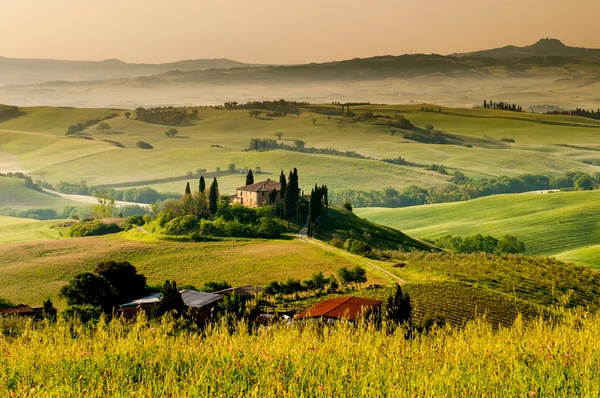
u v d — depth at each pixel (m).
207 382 28.59
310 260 195.25
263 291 146.62
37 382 29.94
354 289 151.75
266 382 28.52
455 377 28.67
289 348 34.53
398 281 158.25
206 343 36.66
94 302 129.25
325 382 28.55
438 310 109.44
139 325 39.69
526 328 39.22
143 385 29.41
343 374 29.03
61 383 29.50
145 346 35.69
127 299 140.50
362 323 39.97
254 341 38.31
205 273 185.75
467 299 122.50
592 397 26.06
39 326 43.22
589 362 29.89
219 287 158.12
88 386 28.78
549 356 31.64
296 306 132.12
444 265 177.75
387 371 29.86
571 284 155.62
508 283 150.25
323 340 38.28
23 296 171.25
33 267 197.62
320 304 84.62
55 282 184.50
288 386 28.06
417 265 180.38
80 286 131.00
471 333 38.19
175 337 39.47
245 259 198.75
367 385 28.38
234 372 29.84
